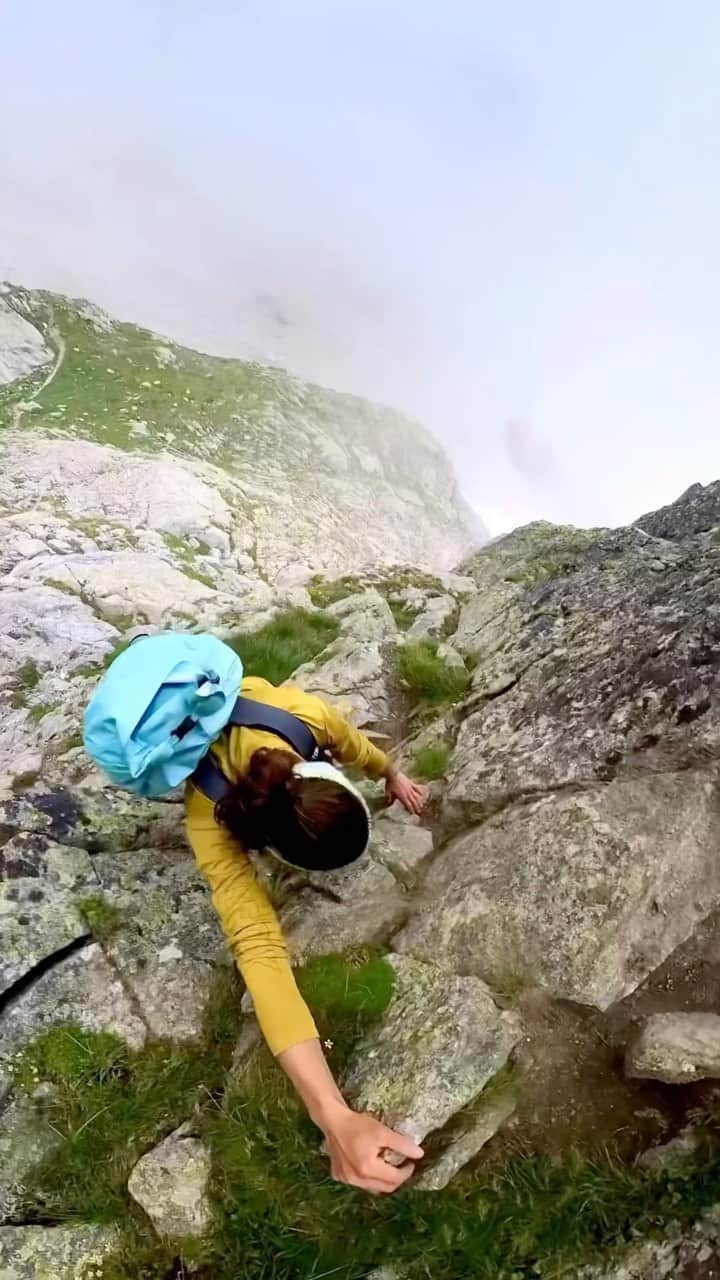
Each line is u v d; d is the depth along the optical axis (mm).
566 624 2506
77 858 2006
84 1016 1728
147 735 1387
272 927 1369
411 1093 1440
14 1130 1585
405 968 1659
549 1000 1548
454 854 1869
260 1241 1419
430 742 2285
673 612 2219
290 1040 1251
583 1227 1341
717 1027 1432
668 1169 1360
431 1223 1383
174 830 2080
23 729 3609
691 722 1842
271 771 1261
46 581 5855
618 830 1694
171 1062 1662
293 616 3100
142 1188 1483
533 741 2045
